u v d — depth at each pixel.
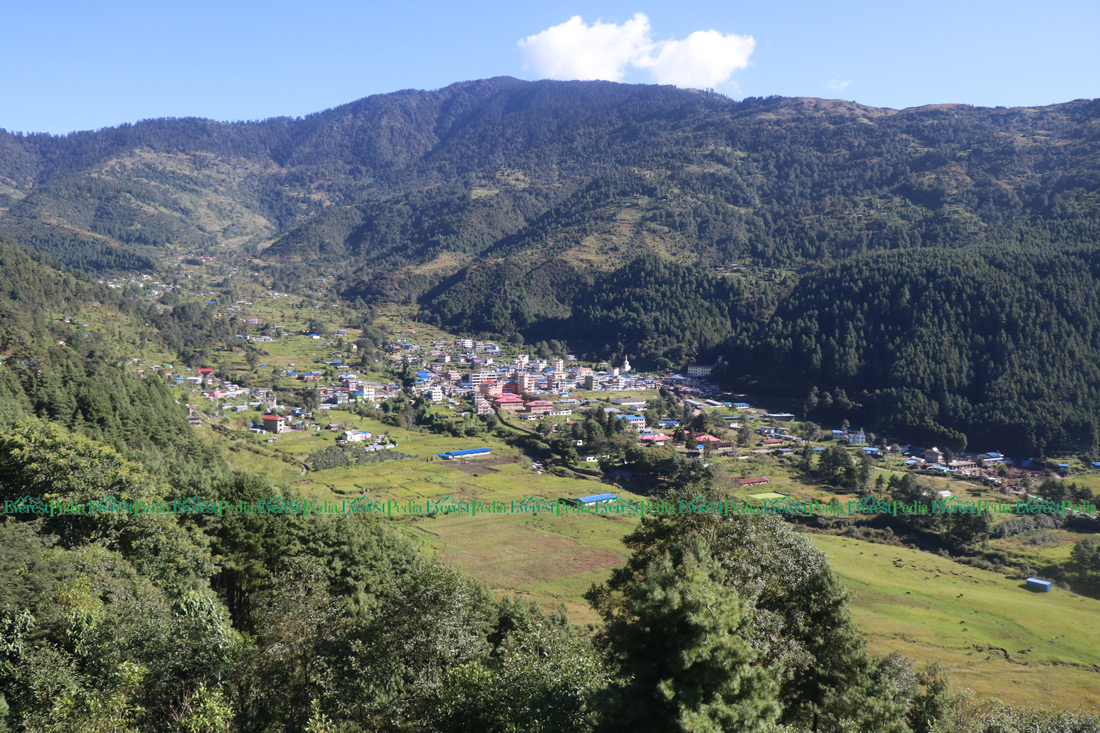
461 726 27.64
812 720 32.16
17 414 78.50
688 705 21.36
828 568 35.44
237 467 116.94
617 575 39.75
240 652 32.81
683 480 126.31
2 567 35.88
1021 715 46.47
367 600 49.31
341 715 30.11
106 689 29.62
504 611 53.31
